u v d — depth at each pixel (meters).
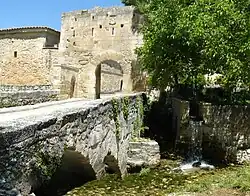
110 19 30.83
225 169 14.30
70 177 10.69
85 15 32.12
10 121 6.33
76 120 8.42
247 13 14.99
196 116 17.12
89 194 9.84
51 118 6.96
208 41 14.71
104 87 38.38
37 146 6.32
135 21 29.69
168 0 16.81
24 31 34.91
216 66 16.00
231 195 9.77
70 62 33.03
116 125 12.05
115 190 10.55
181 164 15.10
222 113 16.03
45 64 34.00
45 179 6.69
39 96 15.80
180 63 18.02
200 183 11.41
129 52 29.91
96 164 10.34
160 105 22.73
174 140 18.39
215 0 15.59
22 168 5.77
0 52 36.50
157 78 20.08
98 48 31.44
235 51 14.60
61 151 7.45
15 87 20.66
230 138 15.81
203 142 16.27
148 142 14.35
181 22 15.50
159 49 17.28
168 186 11.38
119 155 12.38
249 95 19.31
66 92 29.64
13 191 5.41
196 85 20.80
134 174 13.06
